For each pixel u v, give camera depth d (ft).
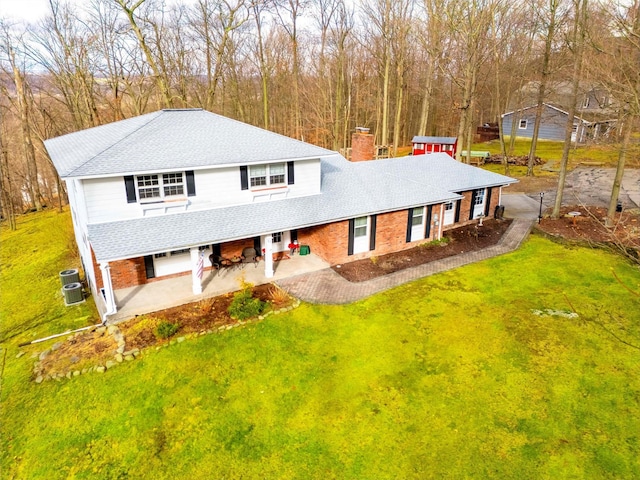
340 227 54.60
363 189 60.90
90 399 32.91
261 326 41.86
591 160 115.55
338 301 46.60
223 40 88.33
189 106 95.55
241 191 51.01
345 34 127.13
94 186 42.24
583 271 53.42
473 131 161.68
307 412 31.68
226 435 29.76
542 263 56.29
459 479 26.35
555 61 100.78
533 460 27.45
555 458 27.55
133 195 44.57
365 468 27.22
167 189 46.75
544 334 40.32
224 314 43.52
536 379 34.50
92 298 50.55
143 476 26.84
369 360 37.22
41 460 28.02
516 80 132.26
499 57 116.06
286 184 54.24
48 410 32.01
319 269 54.44
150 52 87.66
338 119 136.15
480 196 73.51
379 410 31.76
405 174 70.49
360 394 33.35
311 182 56.29
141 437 29.58
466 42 96.27
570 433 29.40
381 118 159.43
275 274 52.65
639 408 31.30
